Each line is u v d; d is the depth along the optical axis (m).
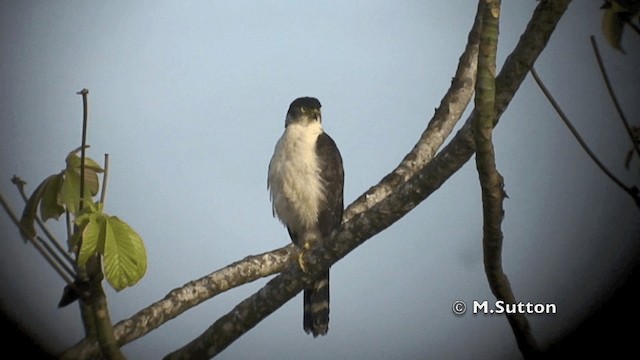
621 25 6.51
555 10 6.68
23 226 6.71
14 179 6.90
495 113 6.97
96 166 6.86
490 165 6.70
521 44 6.82
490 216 6.87
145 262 6.62
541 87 6.60
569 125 6.54
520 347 7.48
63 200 6.59
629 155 6.39
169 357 8.76
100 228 6.57
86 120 6.60
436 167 7.70
